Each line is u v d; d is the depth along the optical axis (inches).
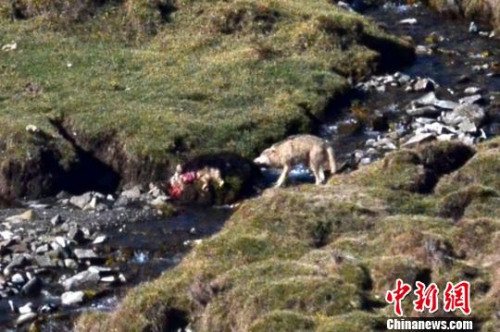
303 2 6038.4
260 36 5536.4
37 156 4352.9
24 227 4040.4
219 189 4261.8
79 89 4950.8
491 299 2906.0
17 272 3700.8
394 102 5132.9
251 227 3474.4
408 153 3929.6
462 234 3253.0
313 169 4247.0
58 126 4635.8
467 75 5462.6
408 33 6171.3
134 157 4424.2
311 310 2920.8
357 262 3105.3
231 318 3009.4
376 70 5477.4
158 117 4633.4
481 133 4729.3
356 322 2805.1
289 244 3334.2
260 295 2989.7
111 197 4291.3
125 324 3102.9
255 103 4928.6
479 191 3543.3
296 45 5482.3
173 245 3909.9
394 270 3031.5
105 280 3624.5
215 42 5467.5
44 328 3336.6
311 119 4891.7
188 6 5693.9
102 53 5305.1
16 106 4771.2
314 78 5177.2
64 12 5561.0
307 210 3511.3
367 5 6648.6
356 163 4453.7
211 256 3334.2
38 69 5128.0
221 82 5059.1
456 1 6358.3
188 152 4451.3
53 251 3818.9
